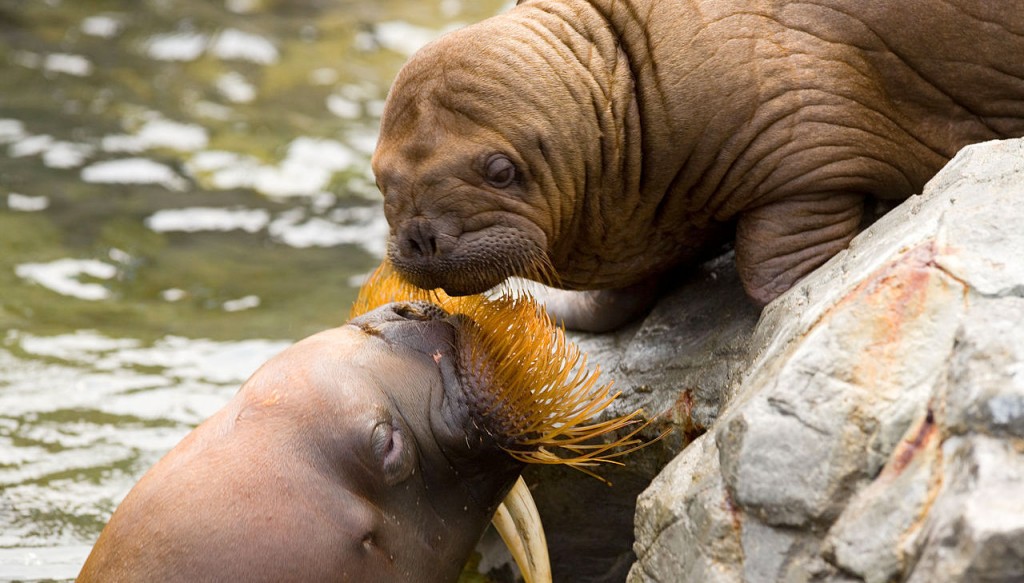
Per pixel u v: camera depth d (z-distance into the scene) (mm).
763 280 15555
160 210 30609
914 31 15375
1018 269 11000
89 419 20797
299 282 27312
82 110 35812
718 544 11203
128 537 12328
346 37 42188
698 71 15414
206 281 27281
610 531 16969
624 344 17469
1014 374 9891
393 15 44156
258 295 26625
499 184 15070
